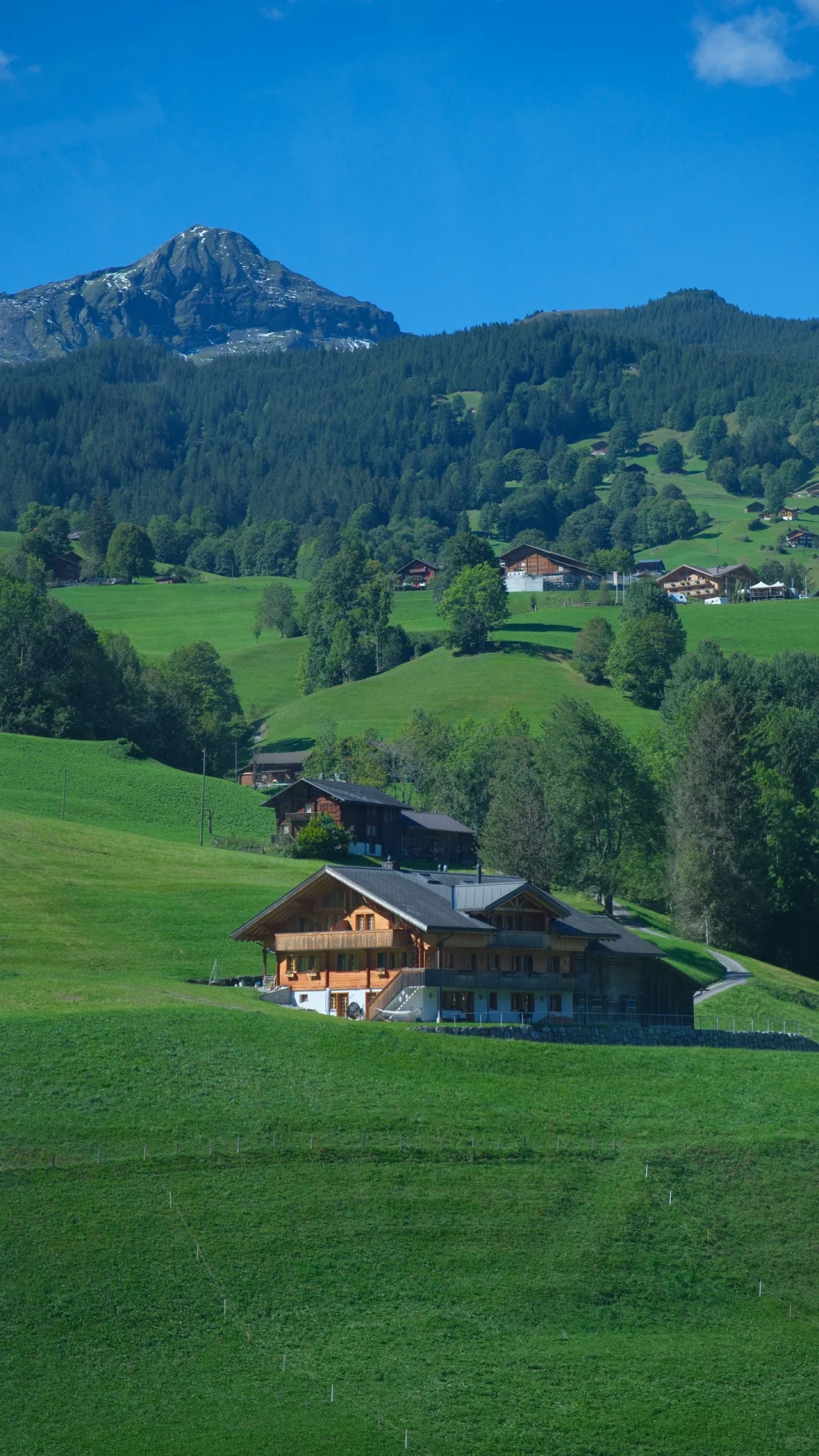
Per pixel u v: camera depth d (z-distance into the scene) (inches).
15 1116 2657.5
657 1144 2834.6
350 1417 1942.7
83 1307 2156.7
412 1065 3048.7
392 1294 2260.1
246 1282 2247.8
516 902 3782.0
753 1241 2529.5
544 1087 3056.1
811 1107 3112.7
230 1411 1947.6
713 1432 1973.4
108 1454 1849.2
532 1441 1916.8
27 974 3777.1
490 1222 2480.3
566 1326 2233.0
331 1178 2551.7
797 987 4849.9
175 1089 2815.0
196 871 5324.8
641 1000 4042.8
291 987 3737.7
